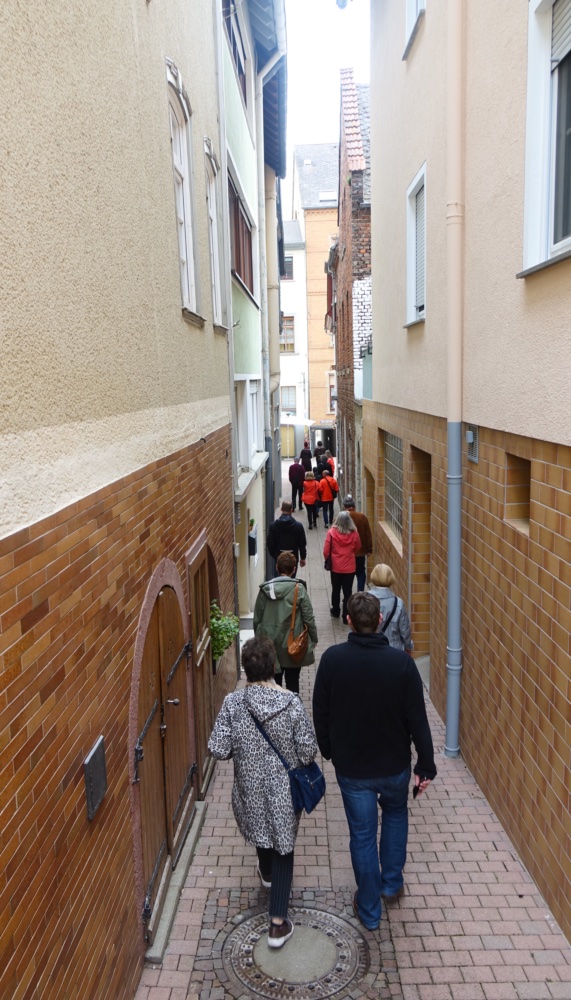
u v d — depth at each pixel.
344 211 20.16
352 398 18.55
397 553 9.80
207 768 6.01
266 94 16.08
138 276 3.81
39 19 2.39
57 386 2.56
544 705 4.21
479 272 5.46
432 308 7.05
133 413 3.67
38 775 2.32
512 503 4.95
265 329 15.92
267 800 3.98
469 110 5.61
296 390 48.44
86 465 2.89
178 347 4.98
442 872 4.64
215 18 7.65
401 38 8.55
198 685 5.65
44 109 2.43
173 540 4.72
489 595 5.36
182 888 4.54
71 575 2.67
